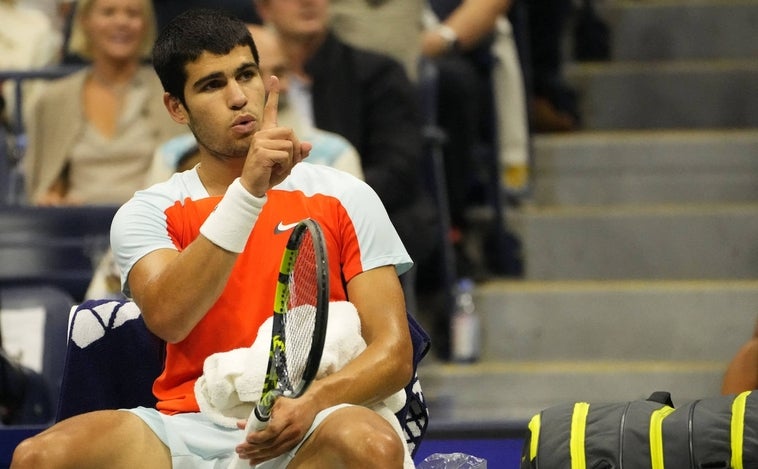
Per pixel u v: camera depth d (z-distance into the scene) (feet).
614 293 70.54
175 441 33.81
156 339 37.04
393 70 64.08
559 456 35.78
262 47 56.65
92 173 65.31
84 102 65.72
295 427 31.55
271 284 35.04
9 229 61.87
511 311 70.95
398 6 68.90
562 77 83.76
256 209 32.86
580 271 74.95
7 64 75.66
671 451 34.83
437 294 70.64
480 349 70.90
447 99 70.95
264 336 33.73
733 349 70.13
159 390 35.50
